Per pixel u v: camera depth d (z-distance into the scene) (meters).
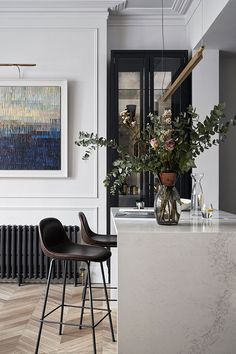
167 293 2.36
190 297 2.36
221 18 3.99
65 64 5.07
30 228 4.88
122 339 2.37
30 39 5.05
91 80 5.07
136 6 5.08
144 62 5.03
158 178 2.70
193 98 5.09
